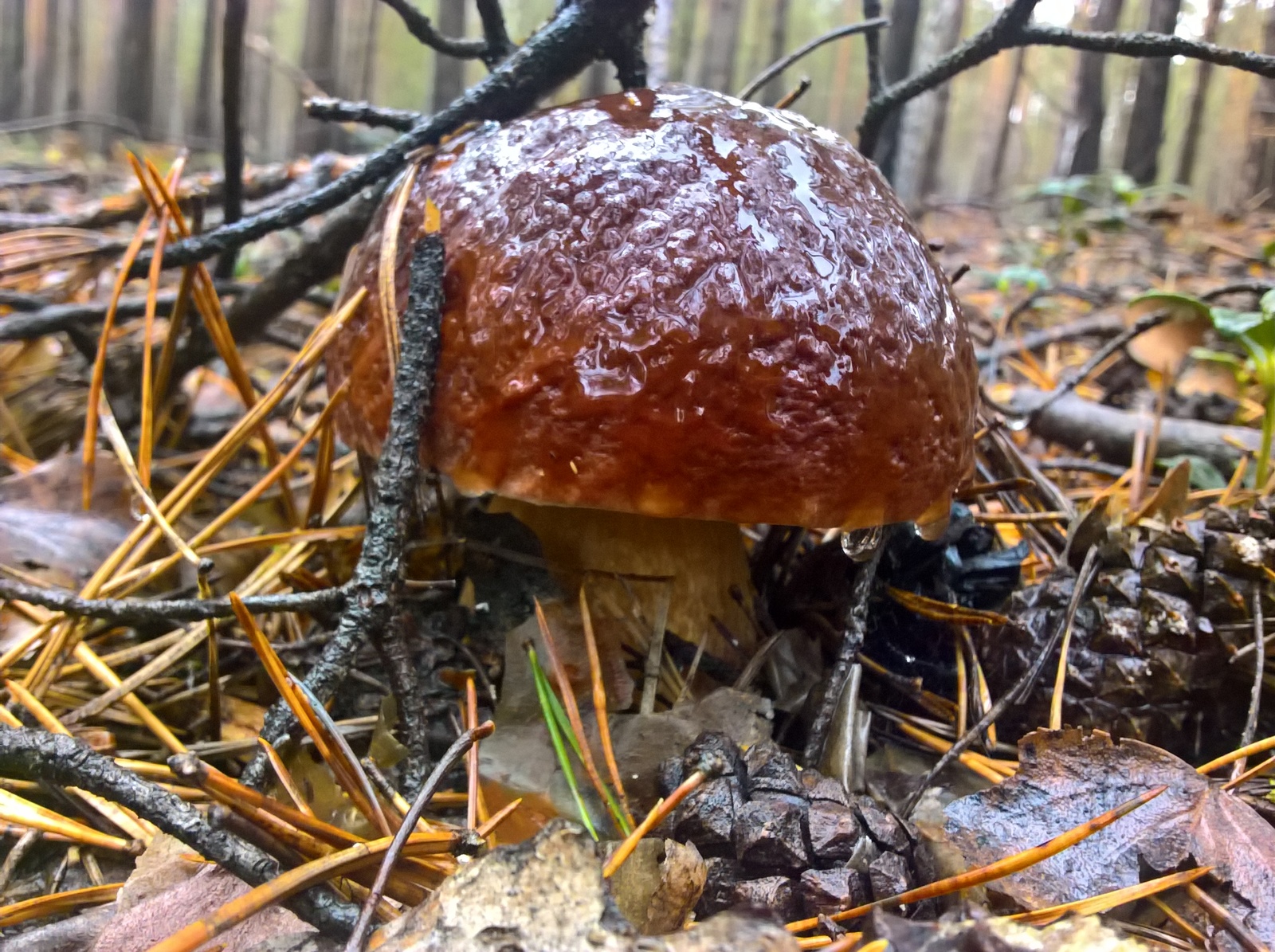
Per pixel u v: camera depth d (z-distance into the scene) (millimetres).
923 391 146
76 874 133
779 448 136
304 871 106
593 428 136
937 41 1148
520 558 171
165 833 117
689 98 156
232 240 196
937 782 154
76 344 240
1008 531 225
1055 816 131
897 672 179
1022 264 623
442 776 116
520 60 190
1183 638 158
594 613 165
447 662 169
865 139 232
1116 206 718
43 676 158
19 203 509
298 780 139
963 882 117
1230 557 160
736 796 127
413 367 146
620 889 114
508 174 152
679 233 139
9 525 186
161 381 223
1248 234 685
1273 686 155
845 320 140
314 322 375
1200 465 256
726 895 122
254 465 263
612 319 137
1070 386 268
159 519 174
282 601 151
